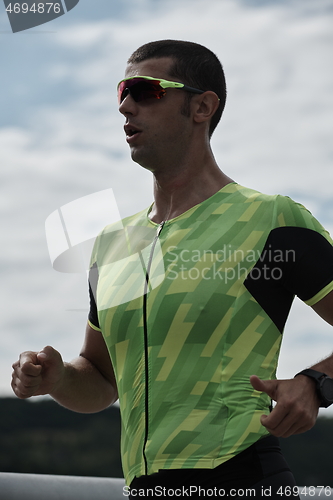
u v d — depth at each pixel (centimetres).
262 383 386
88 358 564
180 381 432
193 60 525
